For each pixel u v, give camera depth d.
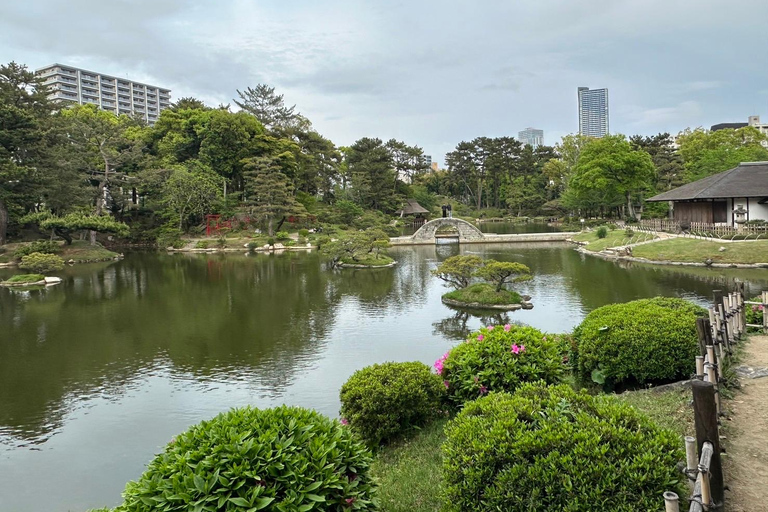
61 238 49.97
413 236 55.97
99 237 56.00
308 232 59.91
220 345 17.75
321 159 80.81
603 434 4.16
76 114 67.69
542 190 88.69
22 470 9.70
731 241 33.53
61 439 10.93
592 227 60.97
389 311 22.80
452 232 65.69
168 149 65.00
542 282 28.19
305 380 13.84
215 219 59.28
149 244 56.72
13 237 48.62
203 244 53.84
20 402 13.01
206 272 37.44
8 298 28.05
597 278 28.88
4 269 39.44
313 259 44.91
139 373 15.01
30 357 16.91
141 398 13.02
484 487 4.20
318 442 4.07
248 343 17.89
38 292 29.86
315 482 3.79
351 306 24.16
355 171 78.31
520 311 21.70
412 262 41.22
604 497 3.76
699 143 64.94
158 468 3.98
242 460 3.81
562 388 5.06
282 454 3.89
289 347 17.20
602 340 8.34
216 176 61.41
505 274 23.55
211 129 62.69
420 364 8.12
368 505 4.22
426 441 7.14
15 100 44.88
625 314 8.81
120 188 54.53
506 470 4.13
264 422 4.27
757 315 10.88
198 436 4.16
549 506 3.87
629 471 3.84
